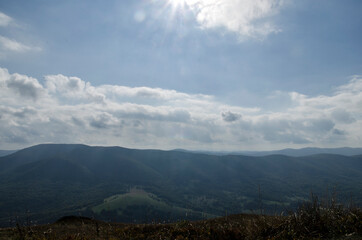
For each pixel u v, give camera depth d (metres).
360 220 8.09
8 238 10.29
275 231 8.77
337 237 7.61
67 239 10.23
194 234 9.78
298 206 9.50
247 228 9.38
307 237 7.80
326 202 9.27
